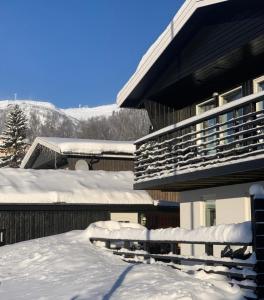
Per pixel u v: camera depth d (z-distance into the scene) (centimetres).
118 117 10581
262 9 1222
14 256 1492
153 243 1231
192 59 1491
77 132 12838
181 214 1742
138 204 2178
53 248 1477
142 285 900
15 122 6394
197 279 923
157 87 1691
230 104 1227
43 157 3025
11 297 990
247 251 1060
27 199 1977
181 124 1452
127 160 2789
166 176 1502
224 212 1486
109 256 1392
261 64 1372
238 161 1184
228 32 1344
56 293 969
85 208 2086
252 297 838
